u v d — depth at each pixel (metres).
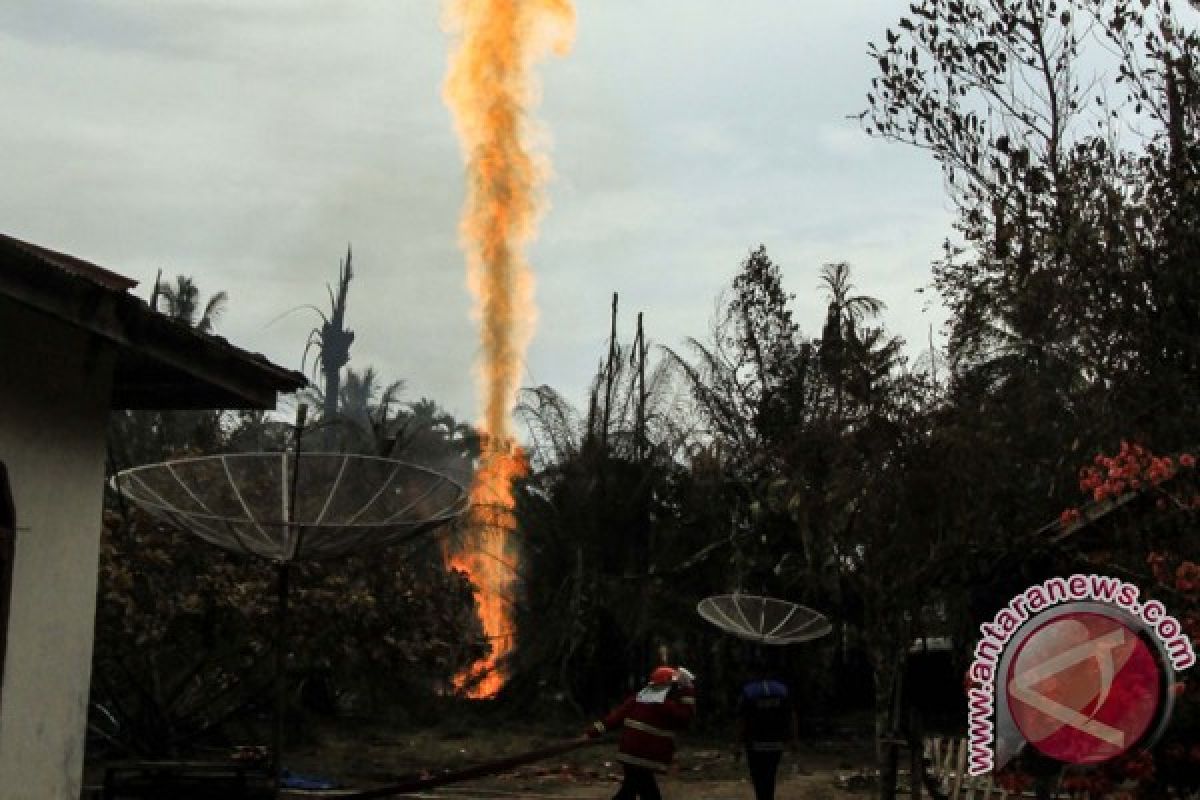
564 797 18.83
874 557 15.26
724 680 29.47
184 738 19.52
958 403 15.12
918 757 14.39
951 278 15.56
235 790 12.33
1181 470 10.72
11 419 7.68
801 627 22.16
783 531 29.81
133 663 19.20
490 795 19.00
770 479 29.38
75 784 8.29
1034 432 14.27
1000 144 13.63
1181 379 11.96
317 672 22.30
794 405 30.33
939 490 14.51
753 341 32.84
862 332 20.02
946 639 17.44
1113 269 12.45
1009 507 14.30
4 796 7.56
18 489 7.75
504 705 32.50
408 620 20.67
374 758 23.30
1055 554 13.15
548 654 32.34
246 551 11.38
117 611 17.81
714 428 33.03
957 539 14.27
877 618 15.09
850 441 15.96
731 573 30.23
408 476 11.91
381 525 11.19
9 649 7.65
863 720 31.50
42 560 7.98
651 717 12.91
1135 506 11.21
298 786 18.81
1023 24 13.59
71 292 7.32
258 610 18.62
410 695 29.89
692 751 26.36
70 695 8.26
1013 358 15.31
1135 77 13.05
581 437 34.34
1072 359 13.40
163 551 18.50
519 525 33.78
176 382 9.99
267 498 11.59
